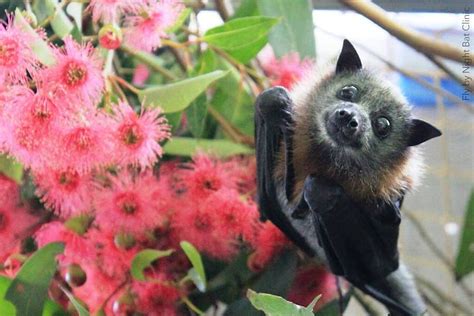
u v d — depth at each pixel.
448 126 0.82
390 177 0.68
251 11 0.81
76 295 0.74
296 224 0.71
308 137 0.69
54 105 0.69
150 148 0.71
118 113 0.71
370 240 0.68
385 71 0.77
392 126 0.68
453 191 0.82
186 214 0.74
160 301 0.73
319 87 0.70
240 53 0.77
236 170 0.76
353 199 0.68
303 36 0.79
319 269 0.75
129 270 0.74
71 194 0.72
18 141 0.70
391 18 0.80
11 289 0.71
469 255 0.78
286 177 0.70
